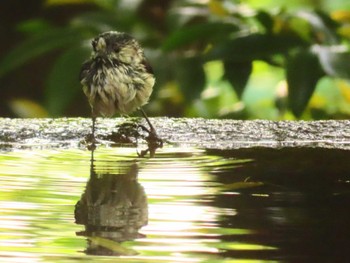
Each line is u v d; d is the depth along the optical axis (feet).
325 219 20.10
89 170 26.61
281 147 31.22
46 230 19.08
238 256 17.21
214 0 43.93
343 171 26.25
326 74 40.57
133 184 24.25
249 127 33.86
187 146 32.12
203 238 18.44
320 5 58.70
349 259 16.92
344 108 48.32
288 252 17.43
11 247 17.79
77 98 55.67
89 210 21.02
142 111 33.86
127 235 18.70
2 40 60.08
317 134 33.40
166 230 19.10
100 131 33.45
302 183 24.44
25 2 61.46
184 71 43.73
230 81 43.04
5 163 27.89
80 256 17.21
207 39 44.65
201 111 47.24
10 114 58.44
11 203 21.70
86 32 46.34
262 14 41.98
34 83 58.90
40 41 46.32
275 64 43.57
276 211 20.86
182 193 22.97
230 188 23.70
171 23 45.29
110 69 33.42
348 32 43.42
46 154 29.94
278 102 45.14
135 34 46.75
